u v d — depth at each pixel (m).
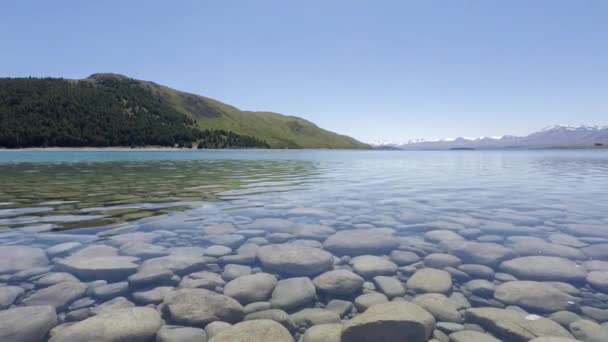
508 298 3.35
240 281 3.68
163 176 16.42
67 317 2.97
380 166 26.66
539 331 2.73
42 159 37.59
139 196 9.52
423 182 13.82
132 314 2.95
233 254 4.62
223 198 9.27
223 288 3.63
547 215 7.06
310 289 3.59
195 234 5.53
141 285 3.60
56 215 6.86
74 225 6.02
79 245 4.83
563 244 4.97
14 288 3.41
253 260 4.41
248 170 21.39
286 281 3.79
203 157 49.34
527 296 3.33
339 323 3.02
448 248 4.88
